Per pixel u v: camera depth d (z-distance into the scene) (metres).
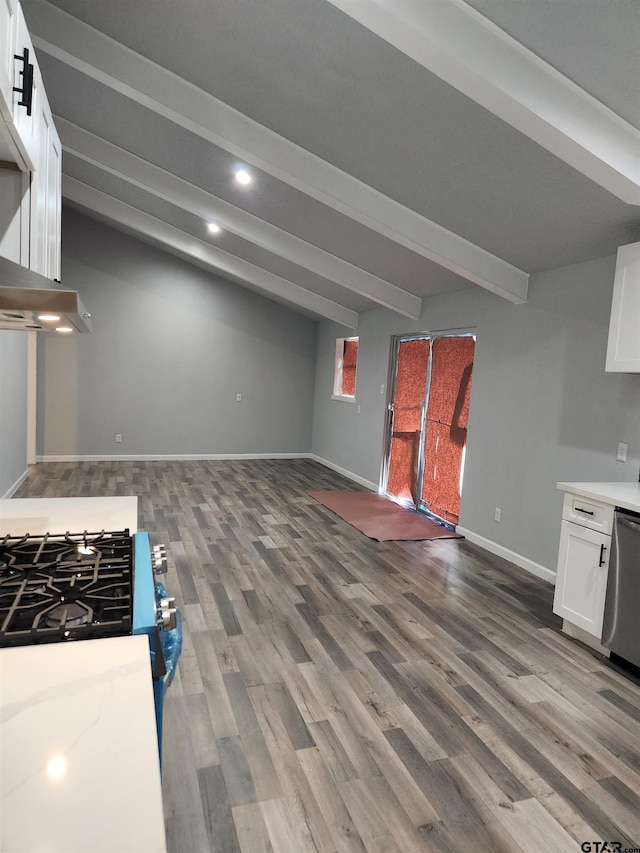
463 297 4.91
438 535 4.85
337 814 1.75
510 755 2.07
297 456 8.52
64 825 0.62
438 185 3.36
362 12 1.98
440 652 2.81
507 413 4.32
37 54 3.44
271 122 3.36
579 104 2.32
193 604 3.22
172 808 1.75
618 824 1.77
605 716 2.35
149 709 0.85
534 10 2.00
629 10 1.87
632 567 2.63
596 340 3.51
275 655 2.70
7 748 0.75
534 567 3.99
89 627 1.10
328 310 7.03
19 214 1.90
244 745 2.05
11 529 1.72
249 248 6.01
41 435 7.18
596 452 3.50
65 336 7.17
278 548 4.29
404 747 2.08
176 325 7.63
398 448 6.12
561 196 3.00
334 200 3.66
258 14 2.48
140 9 2.75
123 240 7.30
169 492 5.89
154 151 4.40
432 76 2.46
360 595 3.46
